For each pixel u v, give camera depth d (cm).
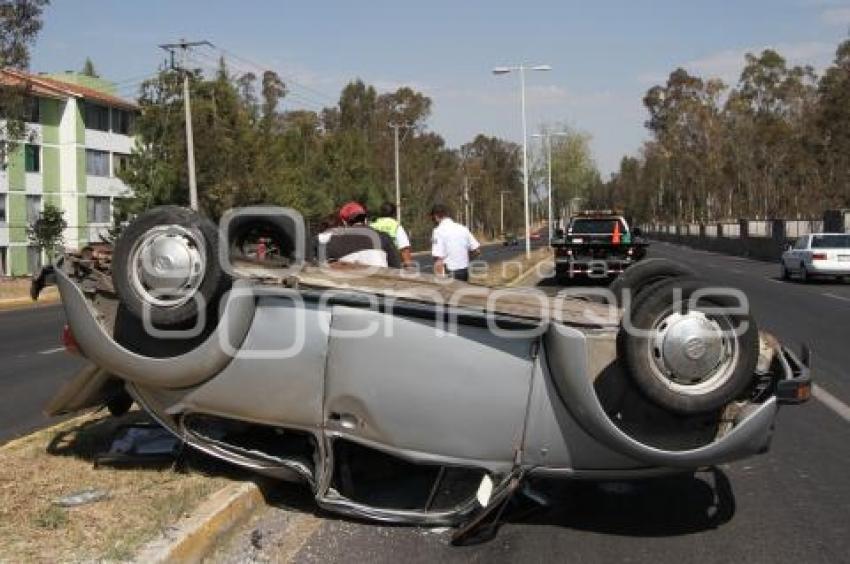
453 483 558
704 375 520
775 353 585
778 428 844
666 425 551
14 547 463
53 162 5644
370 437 545
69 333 611
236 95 4209
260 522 563
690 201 9306
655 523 579
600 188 13212
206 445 593
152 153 4144
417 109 9612
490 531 546
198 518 511
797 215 6512
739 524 578
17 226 5144
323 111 9919
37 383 1114
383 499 575
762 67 7781
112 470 616
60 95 5584
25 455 656
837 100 5831
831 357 1259
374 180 6662
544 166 10306
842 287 2675
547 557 518
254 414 566
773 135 7231
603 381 548
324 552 518
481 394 532
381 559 509
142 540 474
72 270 601
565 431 531
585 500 623
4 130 3023
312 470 577
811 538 552
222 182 4006
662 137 10094
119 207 4203
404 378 536
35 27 2841
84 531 489
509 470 538
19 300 2622
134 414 778
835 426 852
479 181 11681
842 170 5788
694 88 9875
